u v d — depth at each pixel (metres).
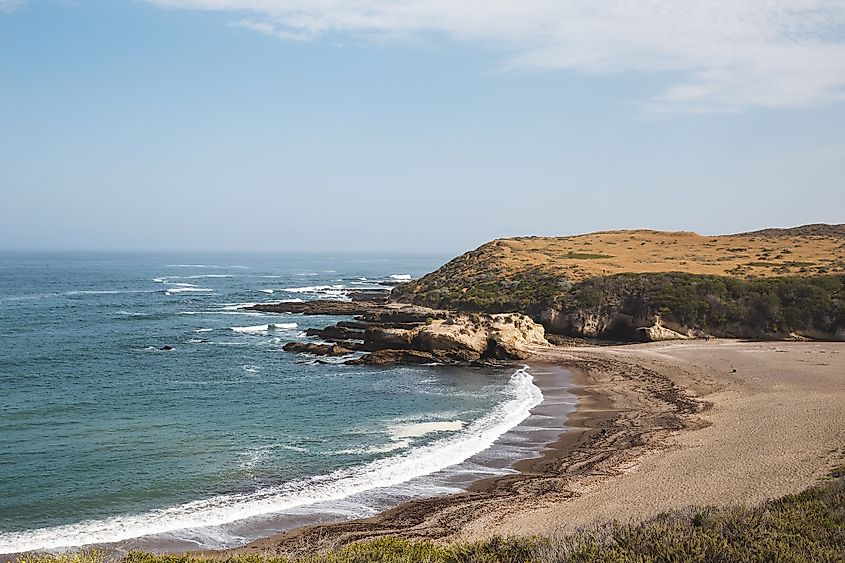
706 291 66.81
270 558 12.32
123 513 21.75
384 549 12.16
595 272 80.19
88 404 37.56
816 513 12.27
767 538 10.30
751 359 47.66
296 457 27.91
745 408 33.41
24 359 51.69
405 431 32.03
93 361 51.97
